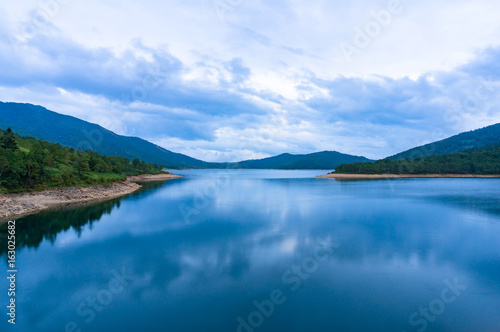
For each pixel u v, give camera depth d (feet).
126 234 138.00
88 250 114.11
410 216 180.14
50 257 106.22
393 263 99.66
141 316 68.03
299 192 332.80
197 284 84.23
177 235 135.85
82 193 261.65
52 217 173.99
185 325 64.59
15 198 197.57
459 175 654.94
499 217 176.24
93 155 443.32
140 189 378.32
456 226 152.46
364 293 78.69
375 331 62.03
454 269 94.32
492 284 83.56
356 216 180.75
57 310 70.79
